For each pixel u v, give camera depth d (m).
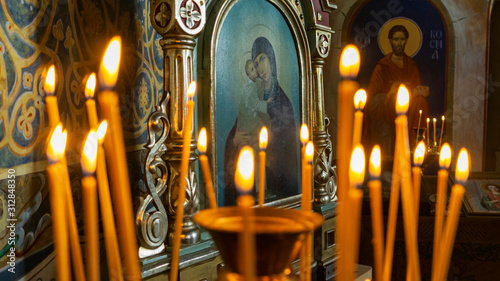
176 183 1.30
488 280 3.34
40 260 1.02
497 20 5.62
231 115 1.63
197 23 1.32
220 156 1.59
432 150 4.11
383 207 3.59
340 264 0.31
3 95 0.89
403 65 5.62
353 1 5.53
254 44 1.75
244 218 0.28
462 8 5.44
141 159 1.48
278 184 1.91
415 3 5.55
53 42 1.06
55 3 1.06
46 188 1.05
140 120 1.47
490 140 5.67
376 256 0.39
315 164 2.10
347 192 0.30
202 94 1.51
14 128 0.92
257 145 1.78
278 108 1.90
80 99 1.18
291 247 0.32
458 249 3.40
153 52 1.58
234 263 0.31
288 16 1.93
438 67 5.57
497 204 3.39
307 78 2.05
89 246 0.32
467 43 5.49
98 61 1.27
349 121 0.29
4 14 0.89
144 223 1.22
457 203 0.39
